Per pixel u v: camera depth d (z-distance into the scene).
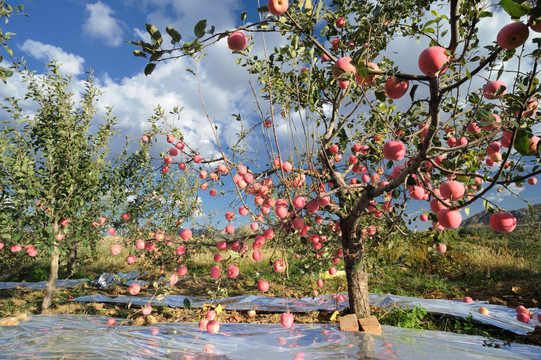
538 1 1.20
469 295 6.60
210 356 2.77
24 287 7.97
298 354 2.82
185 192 5.92
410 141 2.86
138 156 7.32
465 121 3.24
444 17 1.72
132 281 7.87
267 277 8.14
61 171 5.68
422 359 2.64
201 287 7.64
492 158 2.43
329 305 5.67
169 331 3.53
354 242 4.15
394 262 4.20
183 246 3.30
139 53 1.68
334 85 4.29
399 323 4.50
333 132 4.35
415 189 2.65
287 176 3.29
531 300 5.92
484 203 2.01
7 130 5.25
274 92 3.49
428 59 1.50
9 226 4.93
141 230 6.61
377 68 1.71
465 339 3.30
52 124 6.01
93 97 6.73
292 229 3.12
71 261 9.19
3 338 3.16
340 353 2.81
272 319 5.04
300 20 2.61
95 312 5.45
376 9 2.09
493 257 8.94
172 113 4.33
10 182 5.23
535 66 1.42
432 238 3.06
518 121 1.47
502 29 1.37
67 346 2.90
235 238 2.95
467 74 1.54
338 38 3.76
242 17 1.97
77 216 5.77
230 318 5.09
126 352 2.78
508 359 2.69
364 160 4.21
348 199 3.86
